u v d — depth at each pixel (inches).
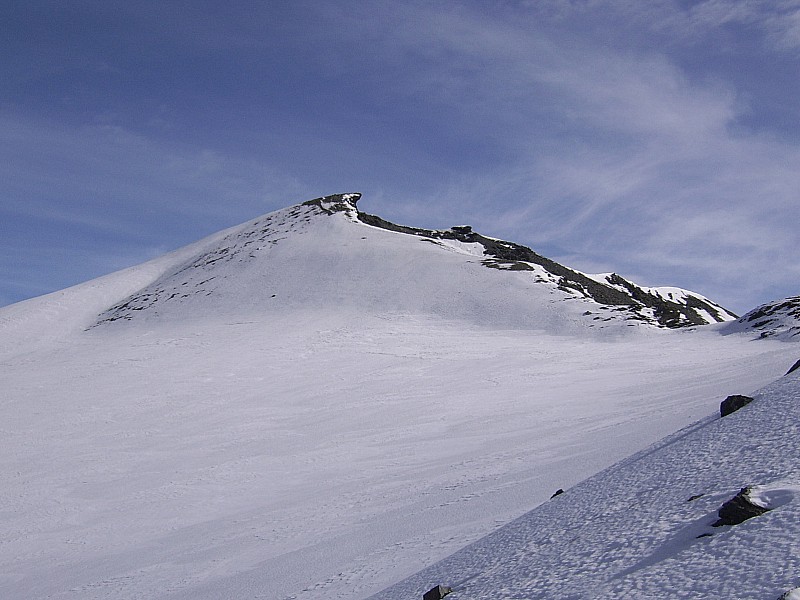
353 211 3892.7
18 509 810.2
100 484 892.6
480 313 2381.9
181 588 494.0
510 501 482.9
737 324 1957.4
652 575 173.5
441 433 1000.2
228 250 3545.8
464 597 233.5
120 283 3432.6
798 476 200.2
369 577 388.5
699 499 220.8
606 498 279.4
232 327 2342.5
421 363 1657.2
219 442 1066.1
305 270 2972.4
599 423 827.4
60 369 1761.8
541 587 205.5
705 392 854.5
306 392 1401.3
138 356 1907.0
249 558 536.7
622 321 2142.0
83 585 552.7
